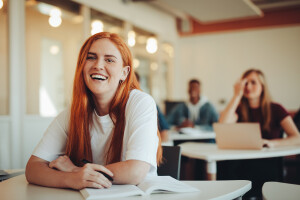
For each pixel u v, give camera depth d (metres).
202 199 1.00
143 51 7.28
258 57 8.18
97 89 1.34
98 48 1.36
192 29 8.68
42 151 1.39
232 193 1.10
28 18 4.46
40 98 4.62
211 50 8.62
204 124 4.82
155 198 1.01
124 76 1.43
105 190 1.08
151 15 7.48
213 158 2.06
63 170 1.24
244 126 2.29
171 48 8.59
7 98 4.03
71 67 5.23
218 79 8.55
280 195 1.01
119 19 6.36
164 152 1.63
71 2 5.20
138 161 1.18
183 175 3.89
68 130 1.46
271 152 2.17
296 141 2.54
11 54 4.04
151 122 1.31
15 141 4.08
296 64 7.84
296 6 7.69
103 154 1.40
